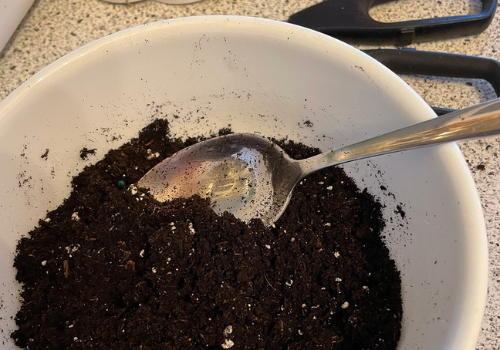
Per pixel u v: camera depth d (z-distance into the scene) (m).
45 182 0.13
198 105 0.15
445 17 0.16
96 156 0.15
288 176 0.14
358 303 0.12
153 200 0.14
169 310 0.12
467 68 0.15
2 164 0.12
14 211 0.13
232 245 0.13
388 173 0.13
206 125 0.16
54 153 0.14
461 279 0.09
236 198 0.15
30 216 0.13
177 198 0.15
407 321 0.11
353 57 0.12
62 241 0.13
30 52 0.17
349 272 0.13
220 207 0.15
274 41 0.13
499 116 0.09
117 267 0.13
